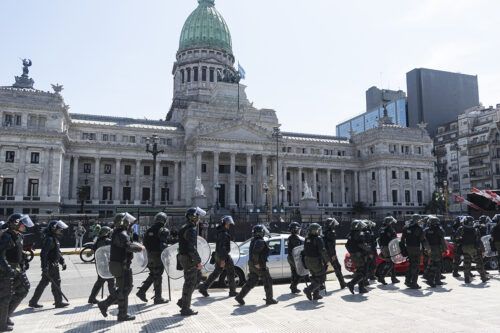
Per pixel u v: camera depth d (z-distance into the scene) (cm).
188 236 1307
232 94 10844
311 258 1537
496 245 2072
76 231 4275
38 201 7844
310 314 1310
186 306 1316
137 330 1145
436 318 1237
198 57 12938
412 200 11088
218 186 8269
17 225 1202
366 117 18888
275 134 8131
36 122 8100
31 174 7900
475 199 5809
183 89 12862
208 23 13312
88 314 1384
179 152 9756
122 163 9612
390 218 2011
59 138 8112
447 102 14738
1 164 7738
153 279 1551
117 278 1273
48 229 1545
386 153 10919
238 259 2059
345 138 12494
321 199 11356
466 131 12144
